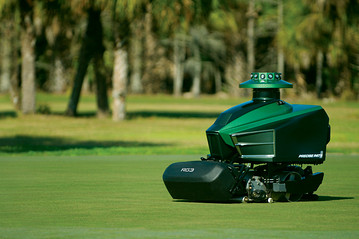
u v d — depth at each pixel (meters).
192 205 25.53
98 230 20.20
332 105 157.88
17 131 79.81
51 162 45.38
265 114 26.05
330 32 120.81
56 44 181.00
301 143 26.16
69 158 48.78
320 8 117.19
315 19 119.81
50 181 34.16
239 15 198.88
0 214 23.44
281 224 21.23
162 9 93.50
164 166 42.53
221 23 156.25
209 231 19.98
